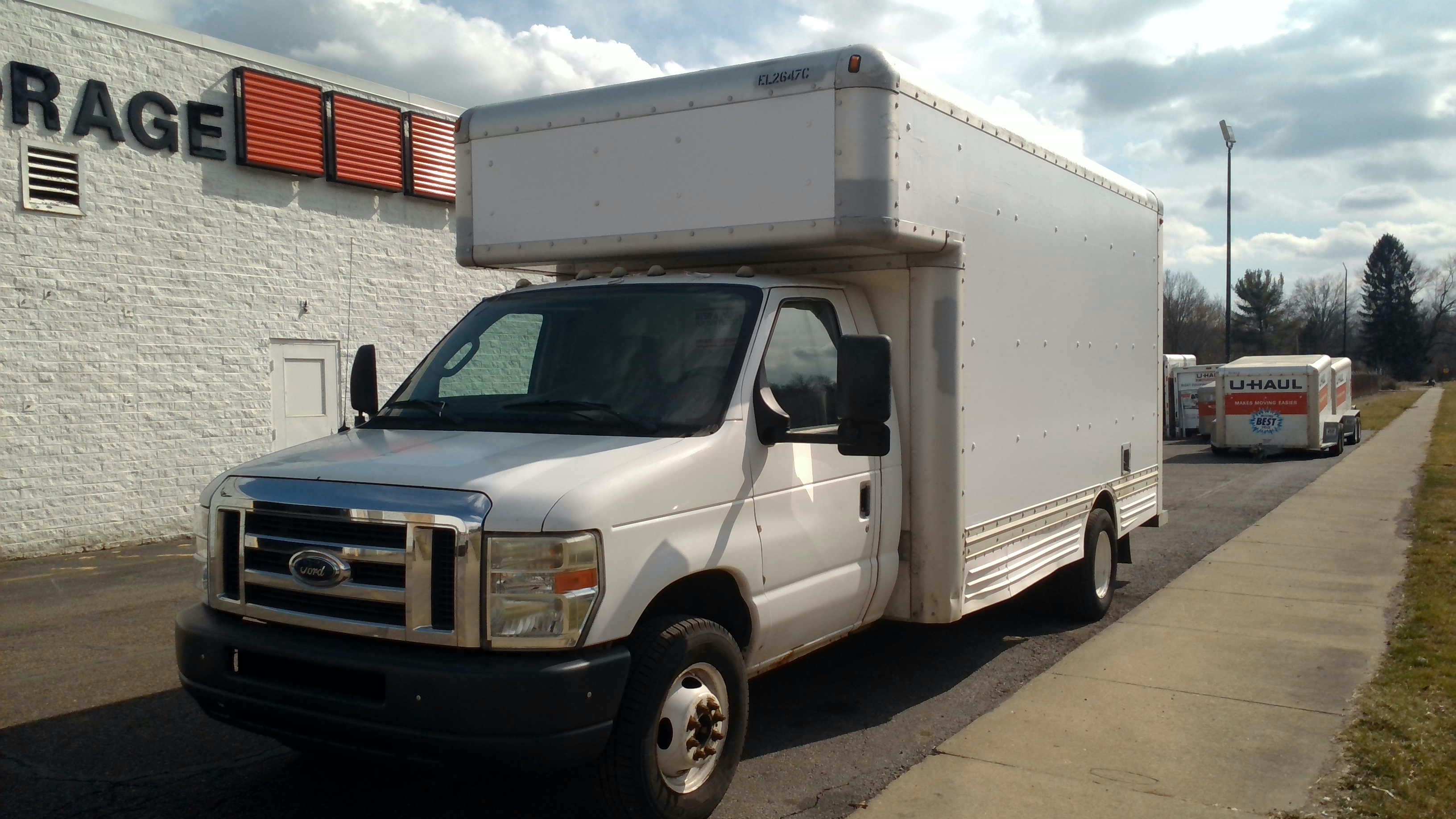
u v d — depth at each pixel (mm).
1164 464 23703
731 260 5707
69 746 5371
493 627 3691
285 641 3928
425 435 4617
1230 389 24812
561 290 5469
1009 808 4594
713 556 4316
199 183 12680
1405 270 109562
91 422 11742
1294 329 97625
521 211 5848
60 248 11445
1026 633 7734
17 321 11125
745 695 4492
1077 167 7406
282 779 4938
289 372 13742
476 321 5508
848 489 5203
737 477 4504
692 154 5309
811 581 4945
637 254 5551
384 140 14633
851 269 5758
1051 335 7000
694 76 5340
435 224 15539
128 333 12047
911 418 5641
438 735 3641
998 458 6164
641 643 4070
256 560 4133
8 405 11078
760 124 5121
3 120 10977
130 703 6078
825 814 4562
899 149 5027
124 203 11969
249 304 13250
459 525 3705
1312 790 4754
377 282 14773
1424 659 6695
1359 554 10844
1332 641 7355
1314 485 17969
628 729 3938
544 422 4633
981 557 5949
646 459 4141
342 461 4203
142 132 12070
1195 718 5758
